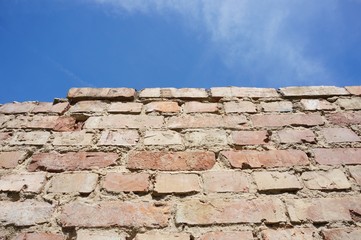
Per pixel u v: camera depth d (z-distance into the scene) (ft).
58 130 4.01
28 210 3.12
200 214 3.06
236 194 3.23
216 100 4.49
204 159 3.60
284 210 3.11
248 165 3.53
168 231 2.94
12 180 3.38
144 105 4.38
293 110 4.29
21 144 3.80
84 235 2.91
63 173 3.45
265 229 2.97
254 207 3.12
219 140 3.83
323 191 3.29
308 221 3.03
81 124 4.14
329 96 4.52
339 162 3.58
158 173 3.43
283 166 3.53
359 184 3.35
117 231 2.94
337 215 3.08
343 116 4.19
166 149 3.71
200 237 2.90
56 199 3.21
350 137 3.89
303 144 3.80
